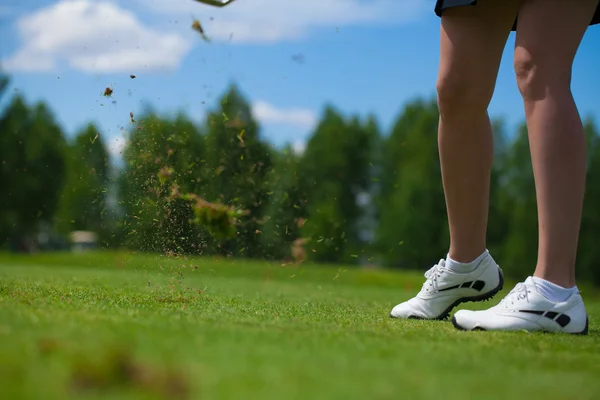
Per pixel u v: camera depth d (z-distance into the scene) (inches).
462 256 111.0
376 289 285.1
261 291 182.9
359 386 40.9
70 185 1087.0
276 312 100.3
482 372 49.8
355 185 1555.1
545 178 90.4
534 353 63.5
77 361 39.0
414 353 56.6
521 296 90.5
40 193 1390.3
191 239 133.5
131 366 38.3
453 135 106.0
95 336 52.3
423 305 112.3
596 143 1419.8
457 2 96.0
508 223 1417.3
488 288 112.6
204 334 58.2
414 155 1428.4
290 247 201.5
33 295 98.3
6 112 1427.2
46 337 50.1
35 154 1390.3
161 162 137.0
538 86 90.7
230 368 43.0
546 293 90.0
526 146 1385.3
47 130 1413.6
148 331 57.8
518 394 42.4
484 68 100.9
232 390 37.5
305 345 56.1
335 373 44.2
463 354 58.6
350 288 281.9
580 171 90.0
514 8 99.0
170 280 167.0
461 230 110.2
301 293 188.2
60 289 119.7
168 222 133.0
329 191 1483.8
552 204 90.1
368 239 1529.3
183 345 51.0
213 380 39.4
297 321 81.1
